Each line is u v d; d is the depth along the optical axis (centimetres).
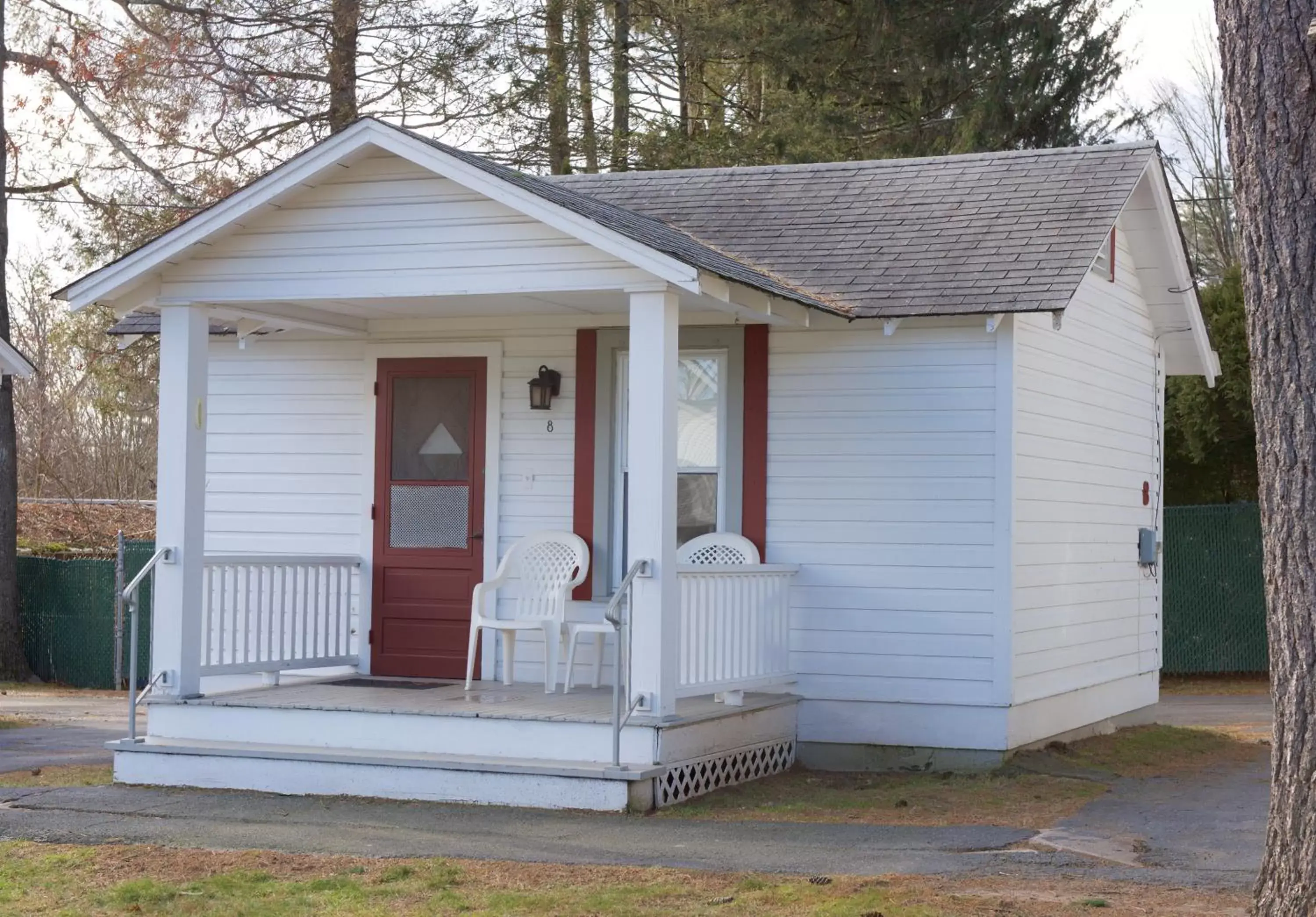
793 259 1241
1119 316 1417
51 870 788
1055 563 1237
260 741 1051
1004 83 2453
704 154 2423
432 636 1270
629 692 982
